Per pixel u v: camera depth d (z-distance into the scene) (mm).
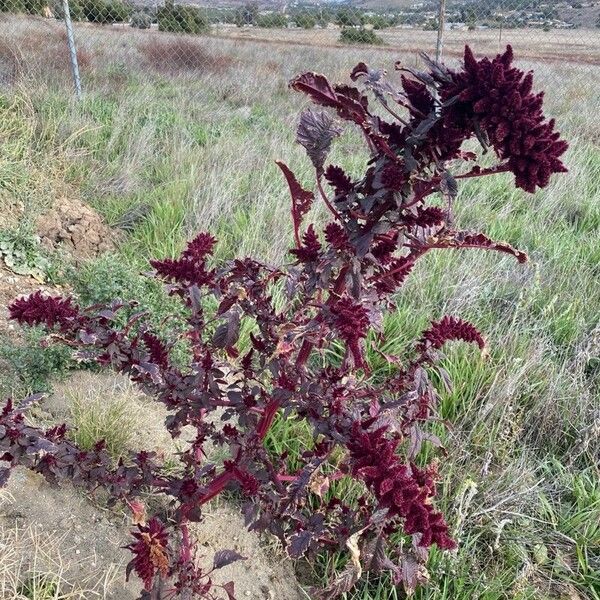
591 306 3938
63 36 9062
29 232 3836
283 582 2320
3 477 1638
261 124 7164
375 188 1439
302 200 1591
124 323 3080
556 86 10047
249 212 4535
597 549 2535
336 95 1392
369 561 1839
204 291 3375
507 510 2535
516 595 2195
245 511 1771
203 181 4887
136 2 10445
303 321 1734
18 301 1721
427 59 1417
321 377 1729
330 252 1562
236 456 1835
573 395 3154
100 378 3018
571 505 2707
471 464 2711
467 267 3936
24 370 2824
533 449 3004
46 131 4988
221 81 9383
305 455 1984
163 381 1749
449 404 2982
